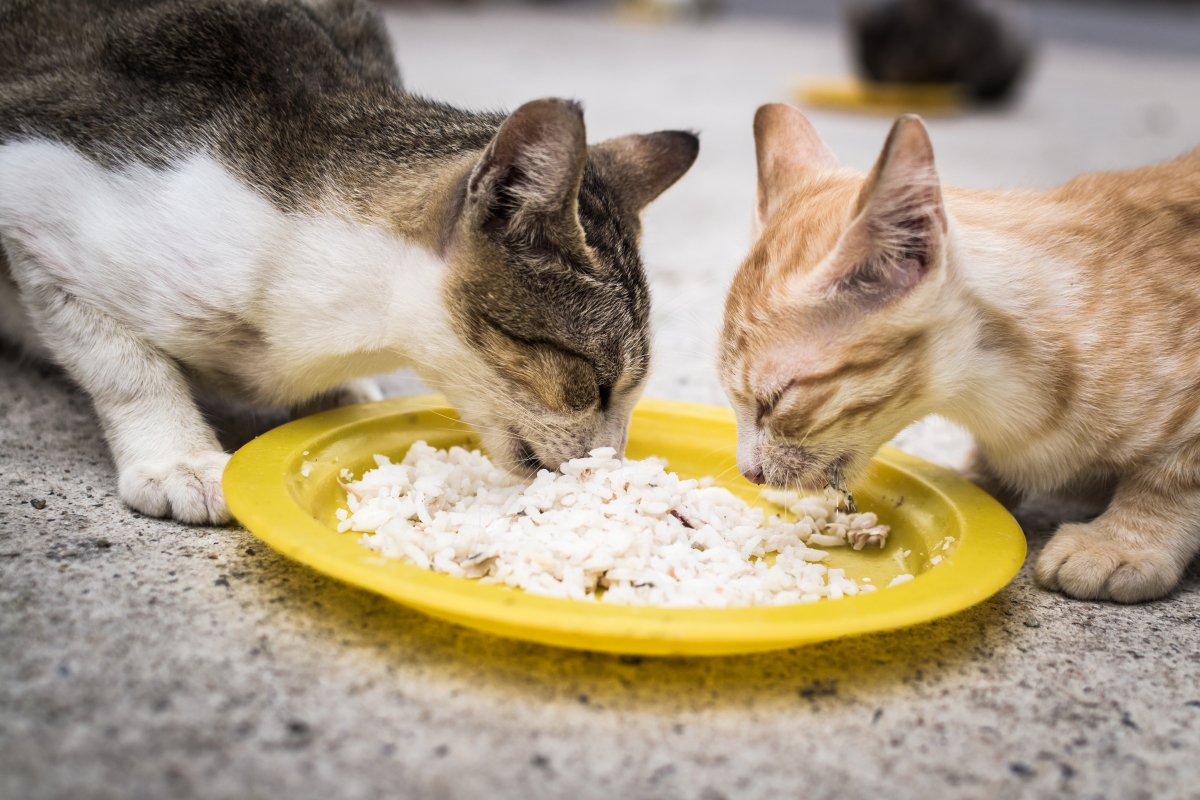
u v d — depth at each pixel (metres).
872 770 0.30
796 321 0.38
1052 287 0.39
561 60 1.58
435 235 0.39
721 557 0.36
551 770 0.29
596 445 0.40
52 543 0.36
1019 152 1.08
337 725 0.30
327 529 0.34
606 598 0.34
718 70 1.63
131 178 0.39
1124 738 0.32
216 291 0.39
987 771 0.30
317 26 0.46
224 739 0.29
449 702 0.31
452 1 2.27
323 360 0.41
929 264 0.36
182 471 0.38
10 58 0.44
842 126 1.19
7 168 0.40
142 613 0.33
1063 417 0.39
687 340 0.58
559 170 0.37
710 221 0.81
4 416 0.44
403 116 0.43
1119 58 2.25
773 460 0.39
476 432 0.41
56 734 0.29
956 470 0.46
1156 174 0.43
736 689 0.33
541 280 0.38
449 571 0.34
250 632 0.33
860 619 0.32
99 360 0.40
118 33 0.43
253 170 0.40
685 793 0.29
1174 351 0.38
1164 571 0.38
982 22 1.41
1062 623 0.36
